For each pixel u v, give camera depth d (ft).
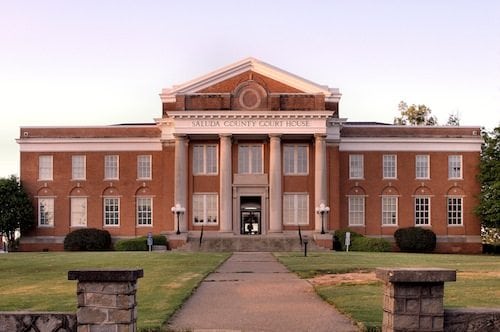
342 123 236.43
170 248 220.64
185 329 65.00
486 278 106.93
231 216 227.61
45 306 79.25
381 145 242.37
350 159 242.17
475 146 242.99
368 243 214.90
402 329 48.32
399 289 48.44
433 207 241.55
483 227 264.11
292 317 72.28
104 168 243.19
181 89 229.66
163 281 106.42
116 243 224.94
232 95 227.20
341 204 241.14
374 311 73.51
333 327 66.23
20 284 105.09
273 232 225.56
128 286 49.26
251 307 79.61
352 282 102.73
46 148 243.81
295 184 231.91
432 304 48.52
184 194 227.20
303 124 225.97
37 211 242.78
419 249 231.91
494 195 235.20
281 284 102.73
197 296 89.56
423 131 242.99
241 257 170.30
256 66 229.66
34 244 240.73
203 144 232.53
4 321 52.13
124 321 49.03
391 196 241.76
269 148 230.89
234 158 231.91
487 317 49.85
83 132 243.81
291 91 230.07
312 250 212.02
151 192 241.96
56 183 242.58
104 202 242.78
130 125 251.39
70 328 52.01
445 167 242.37
